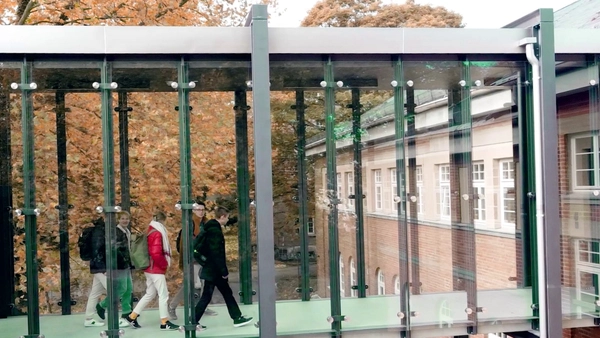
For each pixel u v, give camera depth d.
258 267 6.58
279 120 6.91
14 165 6.49
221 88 6.79
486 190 7.34
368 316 7.01
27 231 6.48
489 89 7.34
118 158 6.64
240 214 6.84
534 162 7.37
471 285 7.23
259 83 6.54
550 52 7.09
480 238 7.30
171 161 6.72
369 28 6.88
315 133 6.98
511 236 7.39
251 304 6.82
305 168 6.97
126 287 6.59
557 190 7.11
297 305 6.91
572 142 7.80
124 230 6.62
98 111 6.56
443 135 7.20
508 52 7.17
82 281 6.56
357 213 7.05
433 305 7.12
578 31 7.36
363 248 7.05
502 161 7.41
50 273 6.52
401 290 7.08
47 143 6.51
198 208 6.75
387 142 7.09
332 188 7.02
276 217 6.92
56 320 6.51
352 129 7.04
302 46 6.76
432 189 7.16
